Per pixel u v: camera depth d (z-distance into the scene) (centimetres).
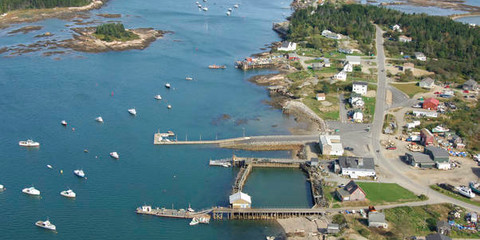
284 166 17638
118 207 14838
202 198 15438
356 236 13200
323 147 17862
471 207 14525
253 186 16300
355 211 14350
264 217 14500
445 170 16862
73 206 14838
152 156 18150
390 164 17250
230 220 14450
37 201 15050
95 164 17412
